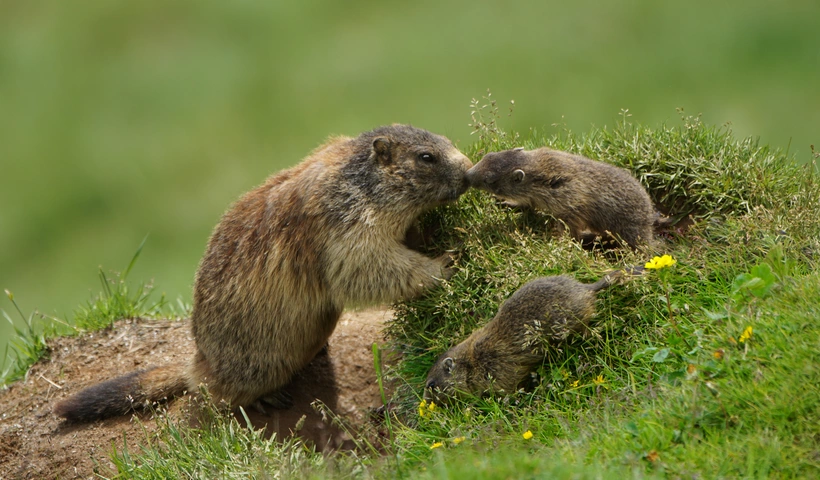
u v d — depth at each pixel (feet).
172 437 33.60
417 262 34.76
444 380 31.35
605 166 34.88
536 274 32.45
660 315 29.73
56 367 41.50
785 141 80.89
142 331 43.06
